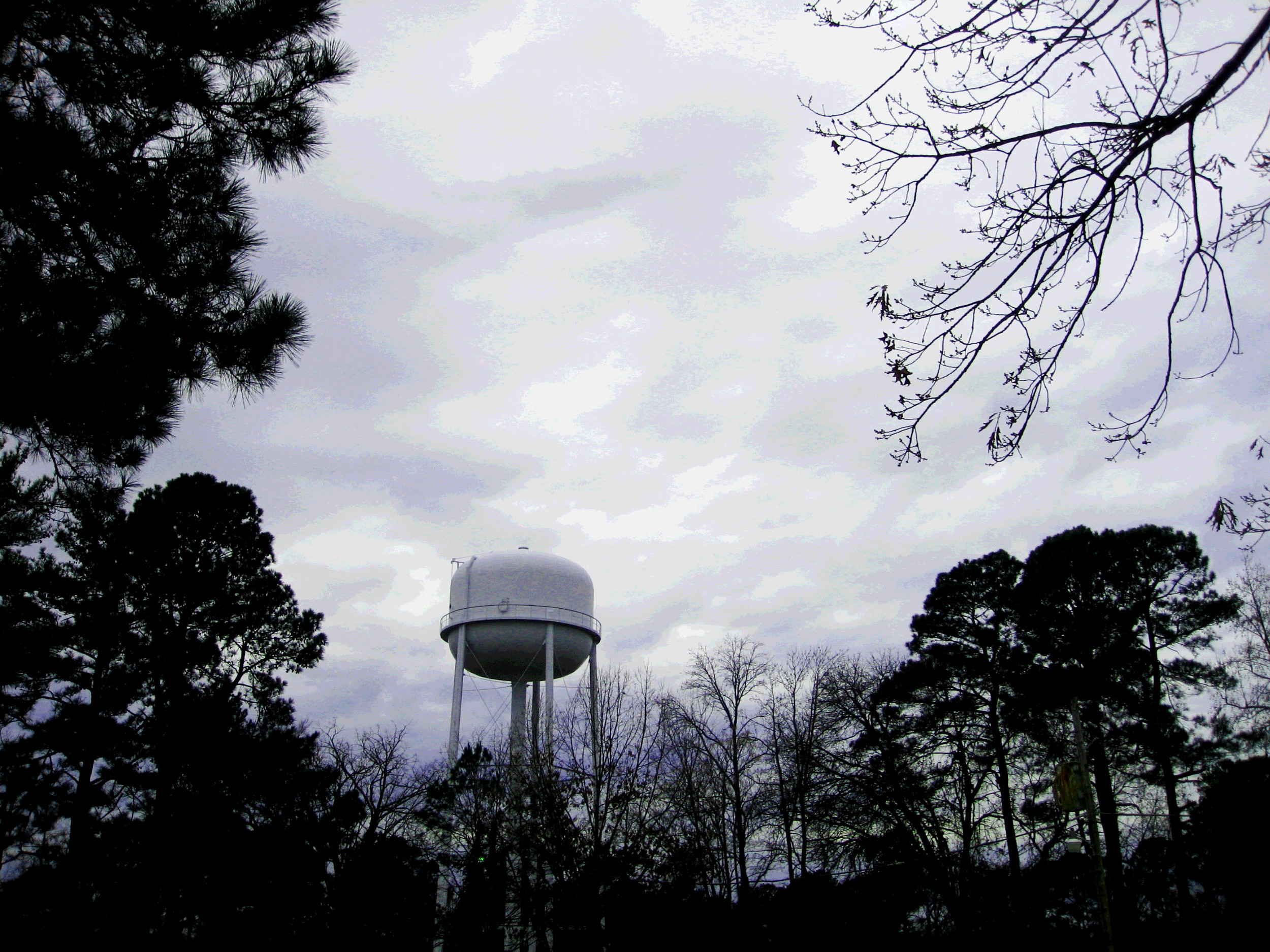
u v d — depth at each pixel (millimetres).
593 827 31703
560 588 44188
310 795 36438
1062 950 35250
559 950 32188
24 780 26672
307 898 34531
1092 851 34000
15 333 10148
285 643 37469
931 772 40094
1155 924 36094
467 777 38688
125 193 10375
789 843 43750
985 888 36938
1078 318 7453
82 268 10820
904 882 38844
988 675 41188
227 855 31281
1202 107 6566
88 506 12914
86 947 26641
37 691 27266
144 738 31000
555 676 46156
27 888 26281
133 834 29578
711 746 45219
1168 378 7465
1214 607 38750
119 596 31625
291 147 11250
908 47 7176
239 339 10906
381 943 36219
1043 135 7141
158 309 10844
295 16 10727
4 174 9797
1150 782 37938
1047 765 37719
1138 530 40219
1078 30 6652
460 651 43781
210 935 31422
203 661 34031
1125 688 38000
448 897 36969
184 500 36469
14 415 10547
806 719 46656
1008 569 43438
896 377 7777
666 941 31234
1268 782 34281
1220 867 34406
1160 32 6473
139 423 11258
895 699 41094
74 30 10352
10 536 14961
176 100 10711
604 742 35125
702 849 32719
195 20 10383
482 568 44594
